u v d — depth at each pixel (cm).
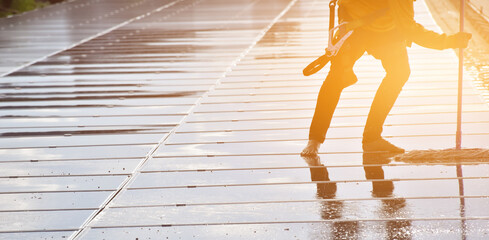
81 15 2683
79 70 1373
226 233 496
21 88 1183
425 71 1160
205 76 1240
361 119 857
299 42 1669
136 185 621
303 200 564
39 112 975
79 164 700
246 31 1936
